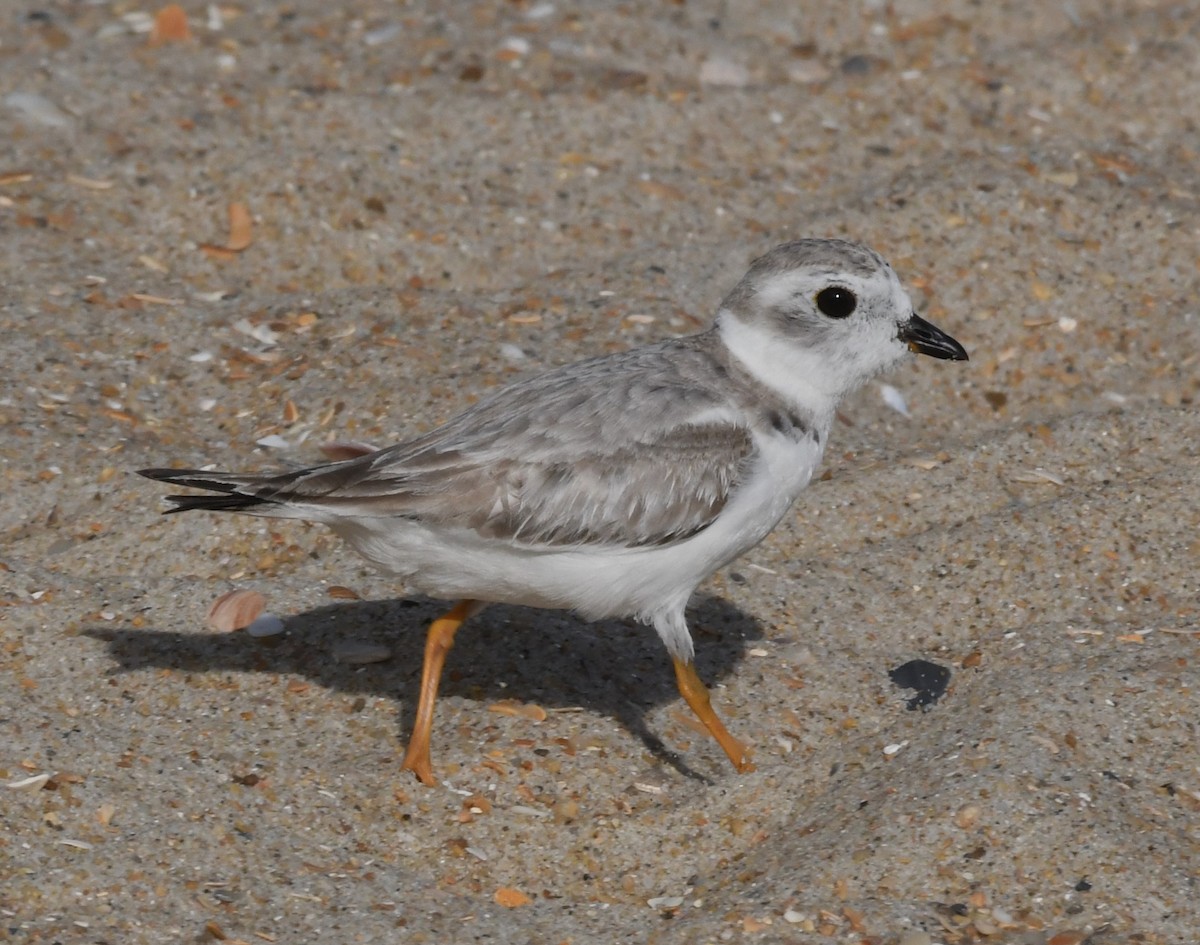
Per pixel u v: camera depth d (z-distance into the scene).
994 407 13.60
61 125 15.41
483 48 17.22
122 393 12.66
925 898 8.79
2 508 11.38
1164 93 17.09
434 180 15.20
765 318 9.88
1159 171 15.93
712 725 9.91
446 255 14.51
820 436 10.07
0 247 13.91
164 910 8.53
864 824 9.27
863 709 10.50
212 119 15.64
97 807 9.06
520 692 10.47
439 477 9.24
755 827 9.60
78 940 8.26
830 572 11.65
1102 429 12.91
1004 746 9.73
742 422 9.72
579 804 9.62
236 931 8.47
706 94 16.75
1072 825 9.10
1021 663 10.80
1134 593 11.47
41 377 12.59
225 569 11.34
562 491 9.27
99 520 11.41
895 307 9.95
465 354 13.16
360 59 16.92
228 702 10.13
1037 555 11.66
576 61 17.14
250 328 13.52
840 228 14.81
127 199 14.62
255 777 9.54
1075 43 17.78
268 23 17.45
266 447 12.27
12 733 9.52
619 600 9.61
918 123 16.64
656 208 15.23
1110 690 10.25
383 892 8.96
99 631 10.51
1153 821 9.30
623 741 10.09
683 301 14.07
